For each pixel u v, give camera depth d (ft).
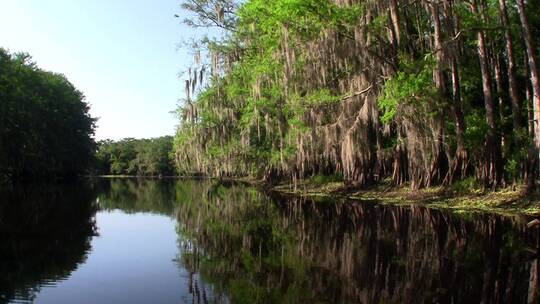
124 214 73.61
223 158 123.34
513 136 70.28
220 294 28.04
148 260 38.40
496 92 84.17
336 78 81.46
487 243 41.16
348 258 37.19
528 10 78.54
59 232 51.96
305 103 78.28
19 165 165.58
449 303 25.09
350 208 73.15
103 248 43.57
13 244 44.11
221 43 113.50
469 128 70.69
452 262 34.60
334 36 65.57
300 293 27.89
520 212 58.90
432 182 78.02
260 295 27.48
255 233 52.29
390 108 70.69
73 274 33.53
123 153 369.91
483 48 70.74
